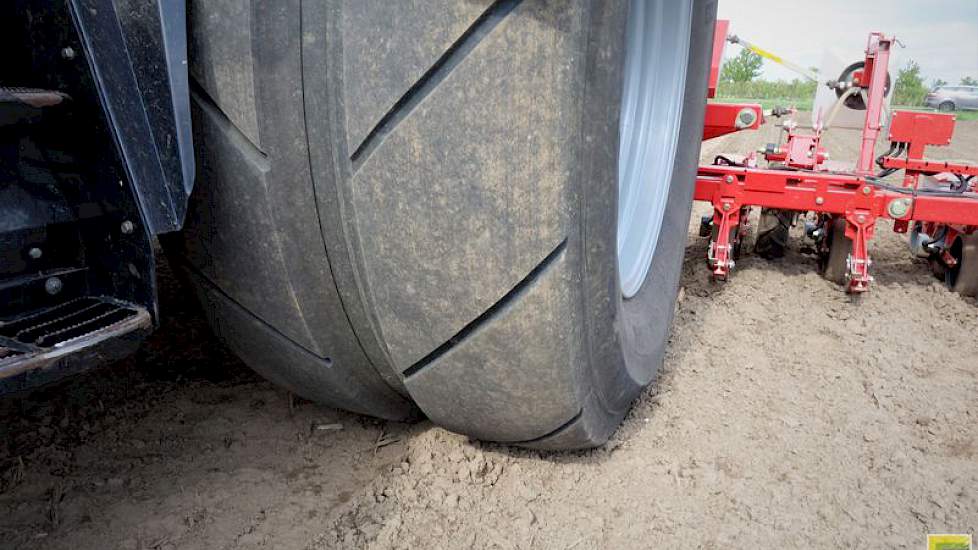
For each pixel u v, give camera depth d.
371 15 1.41
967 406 2.65
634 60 2.93
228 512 1.94
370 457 2.22
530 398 1.73
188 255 1.74
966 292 3.79
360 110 1.45
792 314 3.48
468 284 1.55
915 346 3.14
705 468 2.23
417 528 1.92
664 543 1.92
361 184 1.52
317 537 1.87
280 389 2.53
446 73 1.40
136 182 1.35
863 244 3.59
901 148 4.12
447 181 1.46
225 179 1.57
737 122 3.97
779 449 2.35
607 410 2.10
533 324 1.58
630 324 2.25
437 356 1.71
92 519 1.86
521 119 1.40
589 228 1.57
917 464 2.29
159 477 2.05
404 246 1.54
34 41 1.30
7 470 2.01
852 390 2.75
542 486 2.12
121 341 1.34
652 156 2.97
